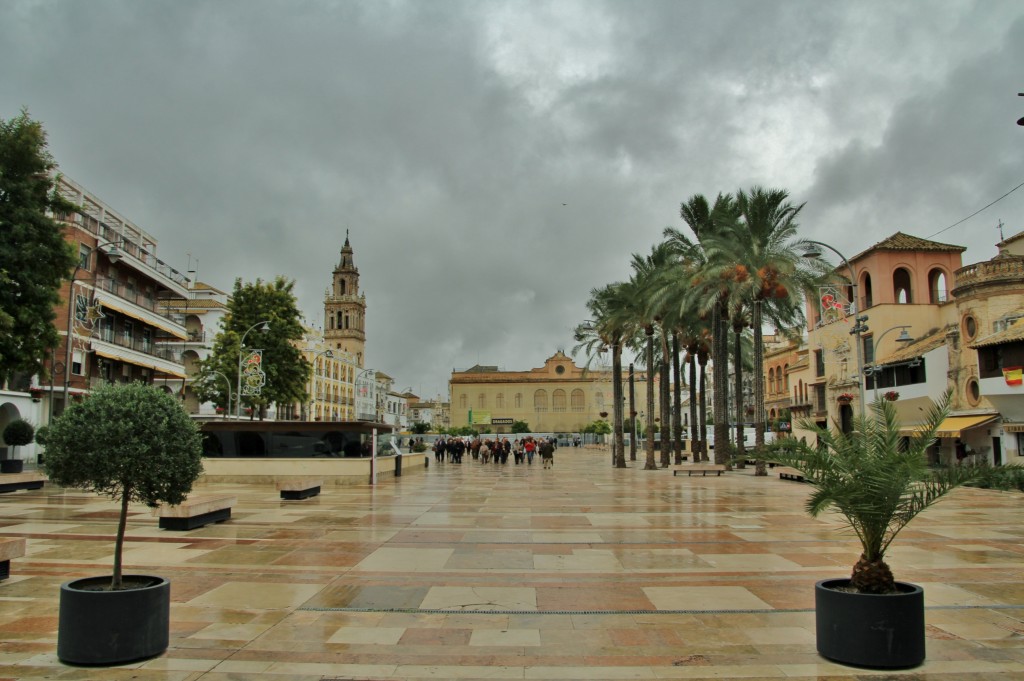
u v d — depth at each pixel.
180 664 6.16
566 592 8.95
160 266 50.00
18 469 27.06
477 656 6.44
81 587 6.58
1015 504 20.48
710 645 6.76
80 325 29.78
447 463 51.47
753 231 33.28
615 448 44.41
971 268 34.31
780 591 9.02
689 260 36.94
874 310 42.84
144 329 47.25
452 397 126.00
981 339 31.72
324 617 7.74
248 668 6.07
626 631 7.23
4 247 23.47
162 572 10.12
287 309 49.75
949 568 10.49
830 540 13.20
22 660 6.22
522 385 125.12
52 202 25.20
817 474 6.91
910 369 39.12
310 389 85.50
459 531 14.38
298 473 28.44
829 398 48.34
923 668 6.07
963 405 34.44
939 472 6.67
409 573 10.10
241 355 40.84
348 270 121.06
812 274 33.44
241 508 18.89
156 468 6.91
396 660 6.32
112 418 6.91
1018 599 8.57
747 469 39.09
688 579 9.73
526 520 16.23
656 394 123.56
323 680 5.80
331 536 13.66
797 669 6.07
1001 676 5.88
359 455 30.06
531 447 49.72
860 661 6.07
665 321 39.44
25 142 23.89
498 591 9.01
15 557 9.55
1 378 24.34
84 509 18.03
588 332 51.59
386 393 133.88
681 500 21.33
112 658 6.08
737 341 38.84
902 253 42.81
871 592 6.36
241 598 8.59
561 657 6.41
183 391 54.25
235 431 29.83
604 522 15.88
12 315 23.41
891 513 6.35
